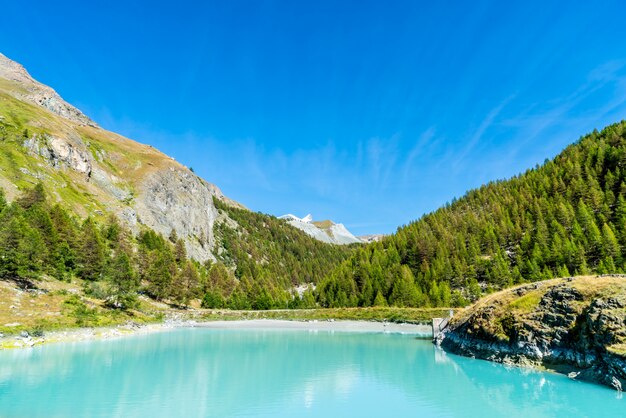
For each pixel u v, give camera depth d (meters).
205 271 158.38
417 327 89.88
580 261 96.94
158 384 31.97
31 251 69.56
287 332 81.81
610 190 123.00
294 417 23.55
